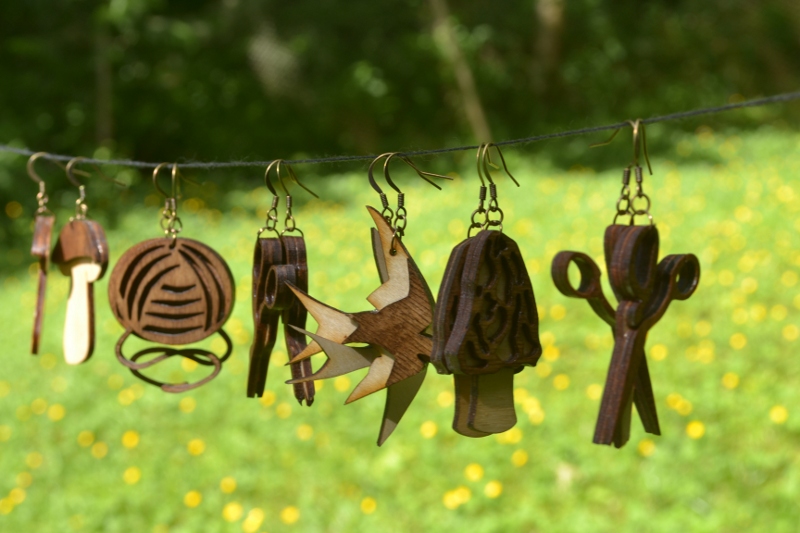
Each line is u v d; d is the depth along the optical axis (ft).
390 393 4.29
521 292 3.99
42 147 32.96
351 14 41.60
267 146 37.81
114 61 34.78
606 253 4.06
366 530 9.93
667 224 19.88
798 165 26.45
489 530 9.64
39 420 13.29
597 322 14.47
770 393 11.46
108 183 29.17
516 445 10.89
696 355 12.75
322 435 11.84
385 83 40.68
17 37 34.55
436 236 21.45
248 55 39.37
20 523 10.92
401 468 10.88
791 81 44.78
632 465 10.25
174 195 5.09
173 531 10.52
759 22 45.47
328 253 20.77
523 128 41.93
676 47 45.29
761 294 14.80
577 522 9.59
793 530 9.02
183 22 38.88
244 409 12.82
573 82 43.01
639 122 4.18
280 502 10.76
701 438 10.52
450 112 42.27
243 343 15.16
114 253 23.82
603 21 44.29
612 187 25.67
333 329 4.14
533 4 43.96
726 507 9.41
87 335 5.29
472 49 41.70
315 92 39.93
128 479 11.29
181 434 12.48
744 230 18.35
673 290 4.01
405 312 4.16
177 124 36.91
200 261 4.99
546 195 25.48
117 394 13.91
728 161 31.17
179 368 14.33
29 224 25.44
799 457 10.09
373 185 4.27
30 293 20.03
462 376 4.02
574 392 12.34
